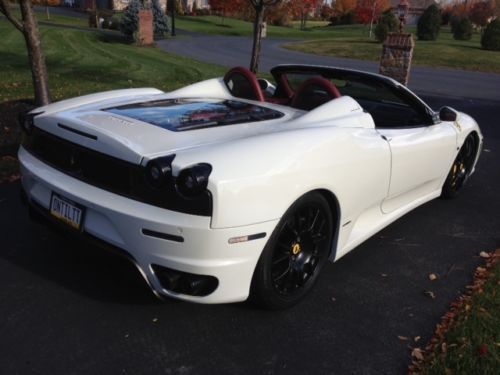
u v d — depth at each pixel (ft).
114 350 7.31
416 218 13.43
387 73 36.35
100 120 8.26
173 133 7.87
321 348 7.67
